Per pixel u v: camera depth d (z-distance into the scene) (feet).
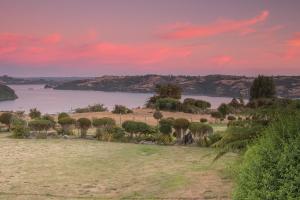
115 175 41.47
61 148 63.67
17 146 65.62
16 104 510.58
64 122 88.74
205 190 31.91
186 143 70.03
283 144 13.73
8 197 32.30
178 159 51.08
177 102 205.57
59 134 84.69
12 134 82.79
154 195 31.99
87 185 36.86
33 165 47.44
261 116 21.06
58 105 470.39
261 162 13.92
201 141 67.46
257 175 13.83
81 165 47.65
